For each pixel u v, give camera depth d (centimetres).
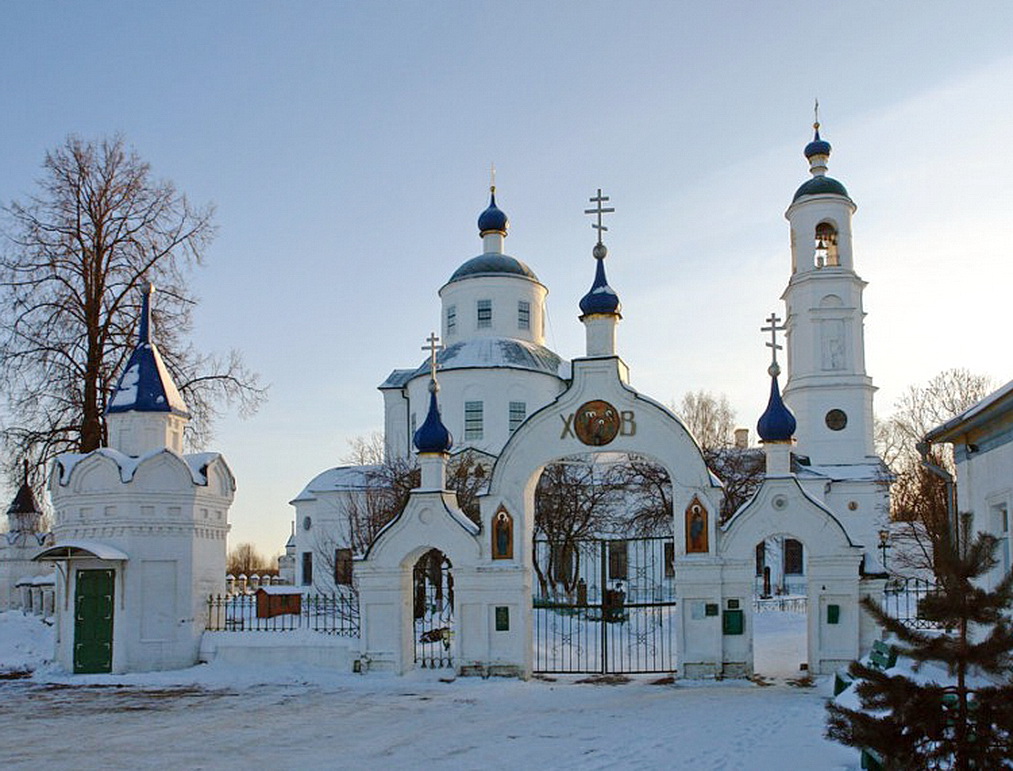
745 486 5181
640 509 5375
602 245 2952
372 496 5112
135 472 2964
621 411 2823
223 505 3212
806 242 6744
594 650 3497
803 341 6706
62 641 2969
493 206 6106
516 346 5703
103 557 2848
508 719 2080
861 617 2681
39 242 3650
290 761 1625
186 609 2991
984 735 1047
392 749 1733
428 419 2966
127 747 1759
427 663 2981
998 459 1845
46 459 3612
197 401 3866
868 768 1330
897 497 7294
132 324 3728
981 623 1089
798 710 2138
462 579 2853
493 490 2873
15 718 2123
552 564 4744
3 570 5141
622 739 1789
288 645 2948
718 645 2722
